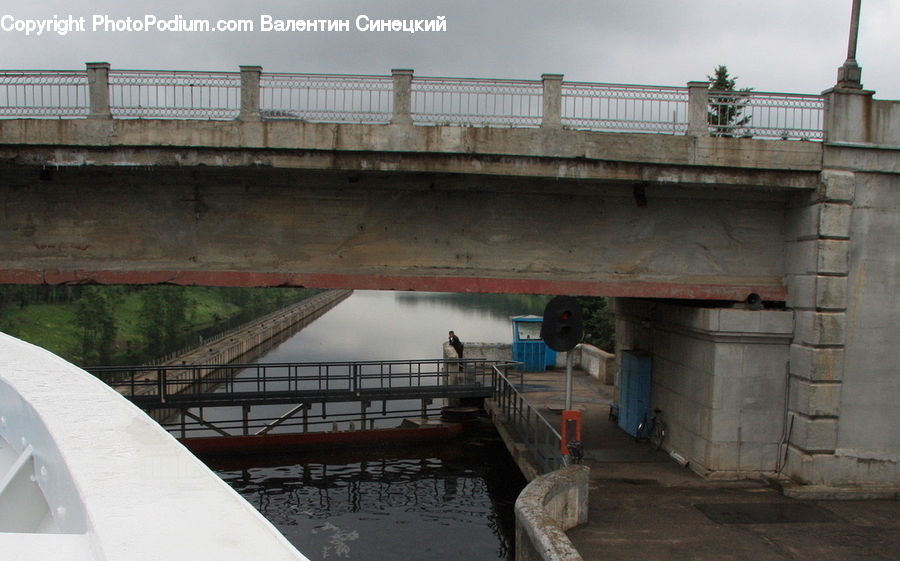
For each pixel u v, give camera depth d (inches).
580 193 422.0
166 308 1572.3
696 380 434.0
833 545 314.7
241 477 570.3
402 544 441.1
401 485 555.8
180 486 65.6
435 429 626.2
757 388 414.0
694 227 430.9
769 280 434.9
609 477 418.0
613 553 300.0
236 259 408.8
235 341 1413.6
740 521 343.0
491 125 391.2
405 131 378.9
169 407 580.1
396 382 1125.1
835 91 397.1
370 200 414.3
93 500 60.8
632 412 523.8
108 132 370.0
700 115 402.3
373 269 415.5
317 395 617.0
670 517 346.6
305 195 410.3
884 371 402.9
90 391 103.9
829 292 396.2
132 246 402.9
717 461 413.7
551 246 424.5
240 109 380.8
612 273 427.5
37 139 367.6
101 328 1279.5
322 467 594.6
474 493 540.1
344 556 420.8
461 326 2363.4
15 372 117.7
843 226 395.9
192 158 374.3
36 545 54.7
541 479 317.7
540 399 665.0
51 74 375.6
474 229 420.2
